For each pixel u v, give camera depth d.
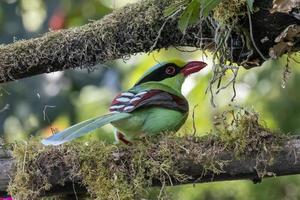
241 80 11.70
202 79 11.31
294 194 11.45
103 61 7.28
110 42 7.19
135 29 7.14
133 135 7.18
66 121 13.98
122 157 6.41
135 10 7.16
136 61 12.26
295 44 6.79
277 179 11.44
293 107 11.71
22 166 6.53
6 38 14.18
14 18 14.29
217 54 7.03
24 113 13.84
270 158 6.23
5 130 13.77
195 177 6.38
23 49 7.30
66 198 6.84
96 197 6.44
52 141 6.43
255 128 6.28
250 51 6.88
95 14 12.88
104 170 6.41
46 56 7.27
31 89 13.90
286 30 6.56
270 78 11.78
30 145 6.60
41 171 6.52
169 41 7.20
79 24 12.88
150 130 7.16
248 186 11.49
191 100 11.38
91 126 6.71
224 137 6.32
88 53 7.24
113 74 14.19
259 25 6.71
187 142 6.38
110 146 6.48
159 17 7.07
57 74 13.94
